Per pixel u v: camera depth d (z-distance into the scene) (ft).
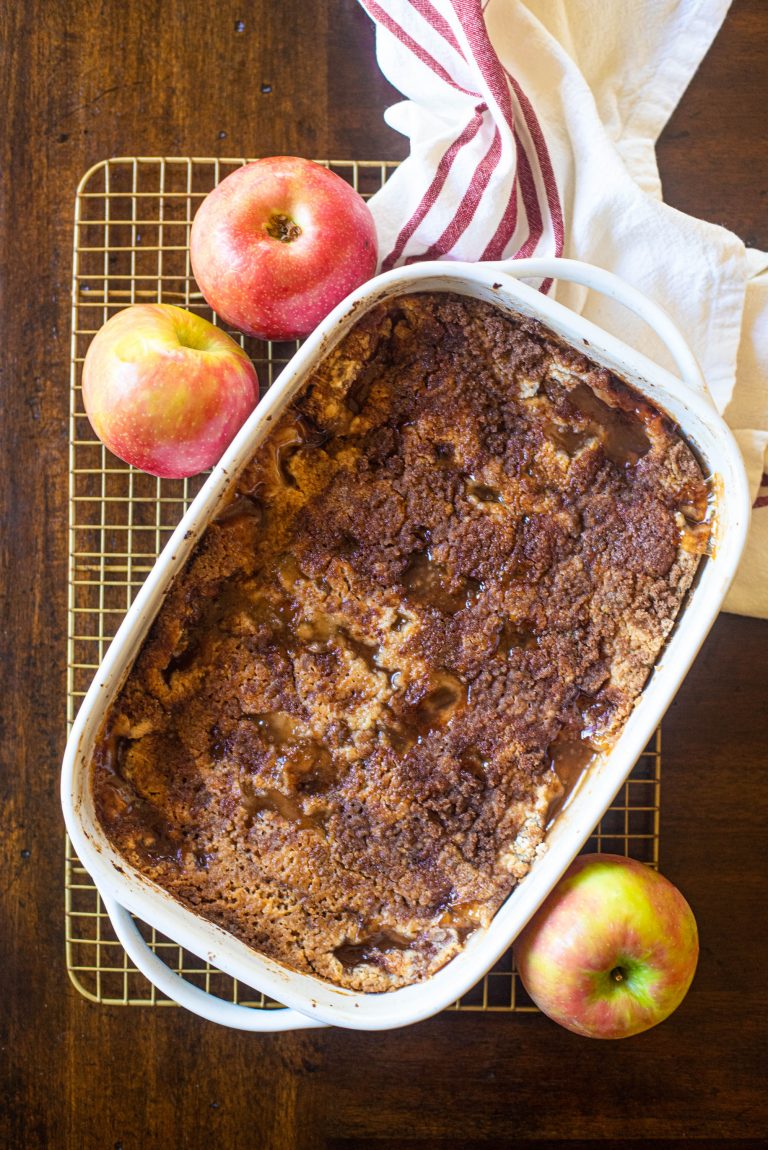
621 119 2.76
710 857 2.82
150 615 2.47
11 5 2.79
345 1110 2.82
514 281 2.42
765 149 2.80
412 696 2.55
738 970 2.82
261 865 2.56
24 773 2.82
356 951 2.56
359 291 2.40
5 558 2.82
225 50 2.79
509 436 2.55
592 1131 2.82
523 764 2.55
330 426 2.52
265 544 2.54
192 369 2.48
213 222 2.51
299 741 2.56
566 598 2.56
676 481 2.53
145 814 2.54
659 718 2.48
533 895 2.46
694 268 2.65
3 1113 2.82
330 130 2.79
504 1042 2.83
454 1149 2.81
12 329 2.81
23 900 2.83
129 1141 2.81
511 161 2.56
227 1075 2.82
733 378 2.68
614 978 2.57
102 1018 2.83
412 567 2.57
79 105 2.79
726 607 2.78
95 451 2.81
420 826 2.56
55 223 2.81
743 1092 2.82
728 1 2.71
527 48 2.65
